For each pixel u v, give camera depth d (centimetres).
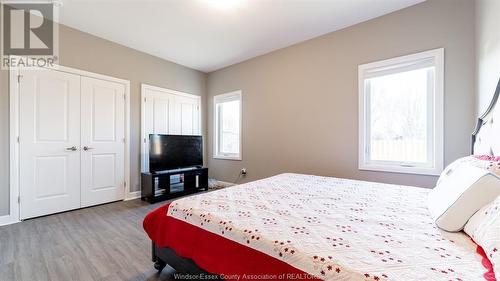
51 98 279
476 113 205
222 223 119
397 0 237
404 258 81
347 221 119
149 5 248
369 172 276
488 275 70
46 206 276
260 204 149
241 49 365
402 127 259
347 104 293
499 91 147
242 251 106
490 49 170
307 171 333
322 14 264
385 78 269
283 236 101
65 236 217
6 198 248
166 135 371
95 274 158
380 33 266
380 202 154
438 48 229
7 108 249
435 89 231
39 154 271
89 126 313
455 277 70
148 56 381
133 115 362
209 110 480
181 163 392
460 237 98
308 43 329
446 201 112
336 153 303
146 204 329
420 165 246
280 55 362
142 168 373
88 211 295
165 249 148
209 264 116
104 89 327
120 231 230
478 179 100
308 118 331
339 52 299
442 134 228
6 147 248
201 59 409
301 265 86
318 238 99
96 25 290
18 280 150
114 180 339
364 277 72
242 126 420
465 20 216
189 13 262
